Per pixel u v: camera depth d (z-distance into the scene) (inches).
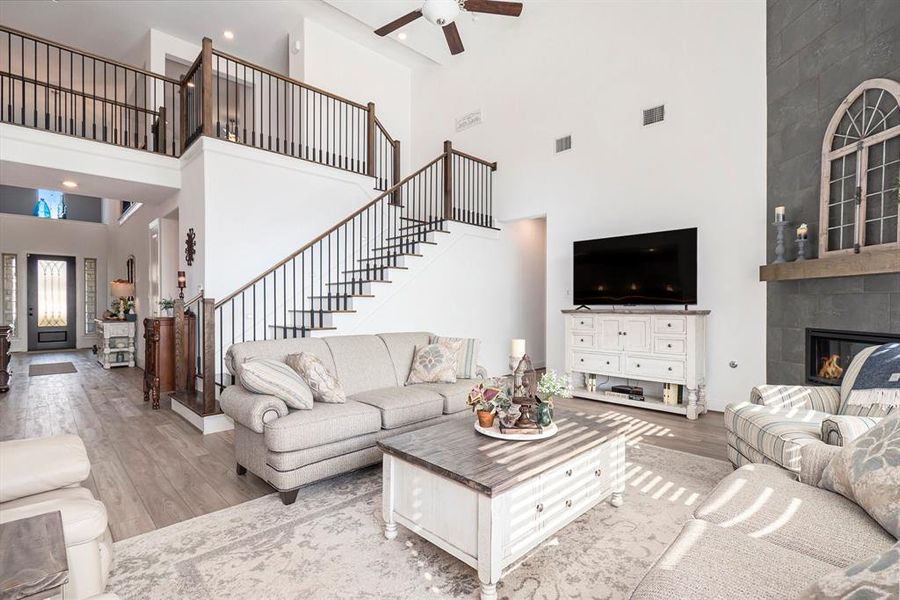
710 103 179.9
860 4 123.6
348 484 109.0
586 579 71.8
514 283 269.4
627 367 184.2
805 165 143.9
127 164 199.5
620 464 96.3
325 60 264.5
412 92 309.7
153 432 149.9
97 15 250.2
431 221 257.9
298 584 70.7
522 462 75.3
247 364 103.5
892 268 106.7
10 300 394.3
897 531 49.2
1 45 274.8
